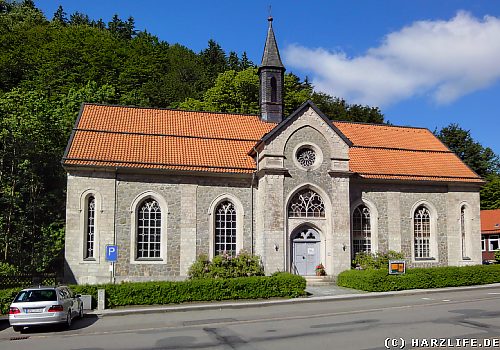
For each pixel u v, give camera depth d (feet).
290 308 79.20
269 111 131.44
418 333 53.78
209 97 211.61
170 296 85.71
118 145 108.78
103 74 228.02
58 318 62.90
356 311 72.74
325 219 111.65
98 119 116.16
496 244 205.87
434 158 134.00
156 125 119.75
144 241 105.60
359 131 138.72
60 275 118.01
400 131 143.84
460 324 59.21
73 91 178.19
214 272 101.45
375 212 120.57
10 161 138.41
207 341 52.90
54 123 147.95
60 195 143.74
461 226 127.85
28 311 62.34
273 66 132.36
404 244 122.21
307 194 111.34
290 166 109.19
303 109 111.75
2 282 93.35
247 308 81.25
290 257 110.22
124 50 256.93
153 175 107.04
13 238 132.26
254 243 111.55
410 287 100.42
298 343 50.06
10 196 133.39
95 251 101.40
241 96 208.64
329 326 59.98
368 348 47.03
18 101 145.89
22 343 56.03
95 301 81.76
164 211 106.73
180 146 113.80
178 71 286.46
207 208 109.40
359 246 119.24
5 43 233.35
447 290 99.35
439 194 127.34
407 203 123.95
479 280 110.42
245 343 51.11
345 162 113.29
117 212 103.76
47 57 222.69
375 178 119.55
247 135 123.85
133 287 84.28
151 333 59.57
